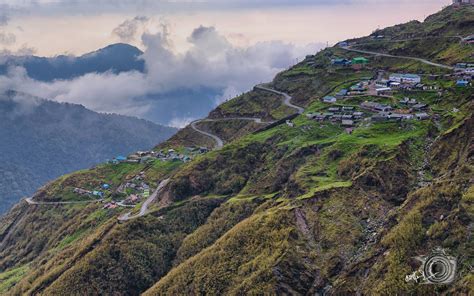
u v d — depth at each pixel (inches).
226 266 6781.5
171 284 7150.6
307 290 6063.0
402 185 7145.7
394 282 5236.2
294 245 6540.4
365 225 6673.2
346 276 5920.3
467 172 6166.3
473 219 5300.2
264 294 6003.9
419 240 5536.4
